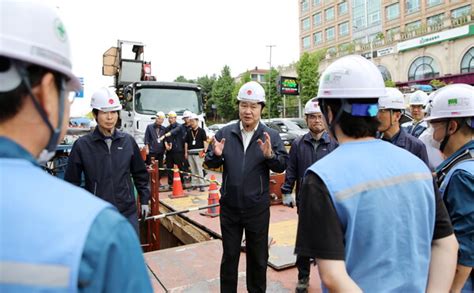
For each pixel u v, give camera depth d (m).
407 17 45.28
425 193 1.37
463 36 31.11
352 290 1.18
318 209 1.25
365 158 1.34
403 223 1.29
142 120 10.18
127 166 3.46
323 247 1.22
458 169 1.79
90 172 3.31
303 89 39.66
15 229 0.71
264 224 3.27
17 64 0.79
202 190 8.65
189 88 10.85
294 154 4.01
